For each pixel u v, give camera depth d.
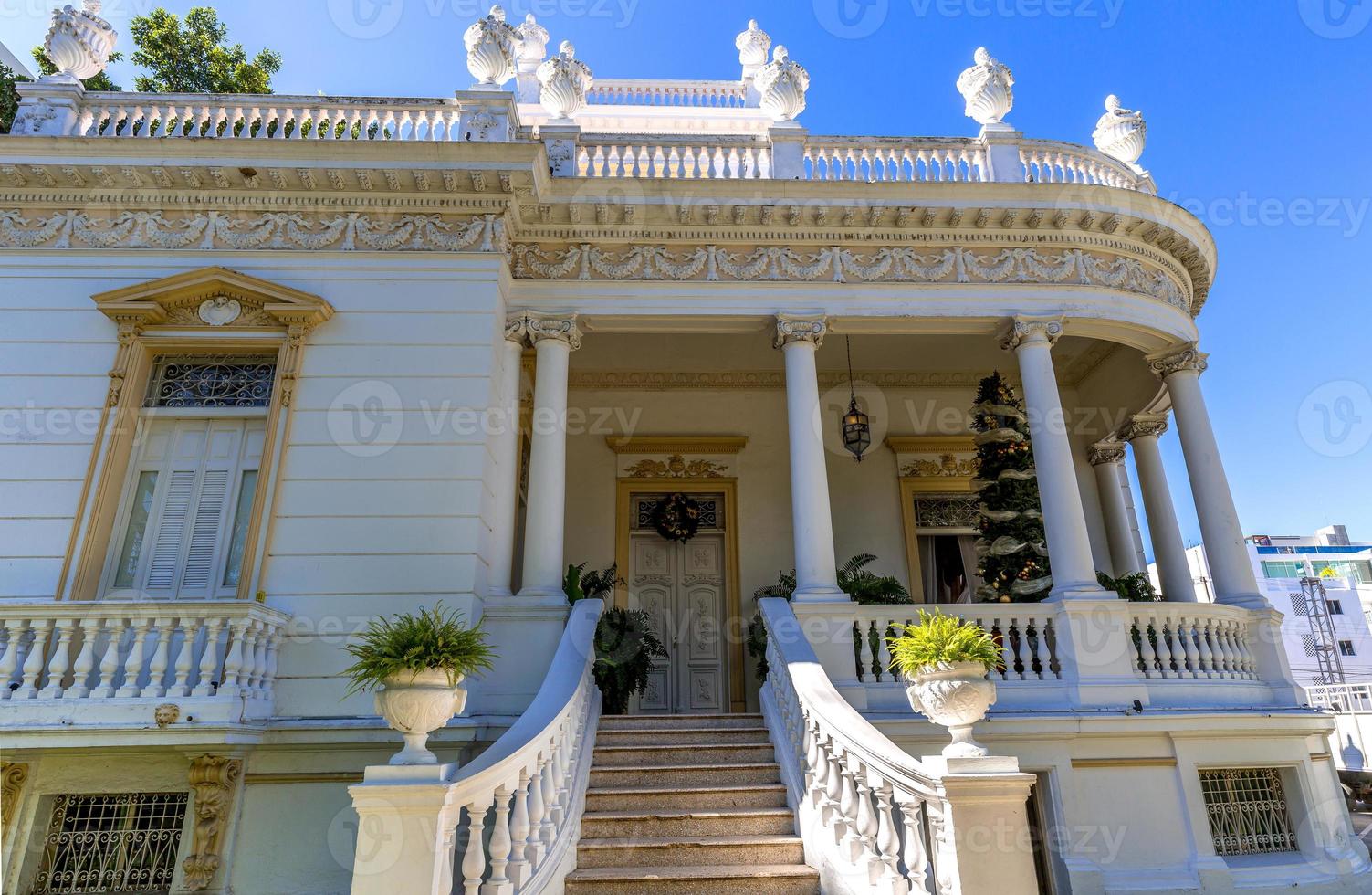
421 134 8.71
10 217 8.09
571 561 11.38
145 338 7.76
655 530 11.70
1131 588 9.98
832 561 8.16
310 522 7.24
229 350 7.94
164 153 7.98
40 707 5.92
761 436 12.05
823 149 9.35
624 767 6.46
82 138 7.84
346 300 7.98
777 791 6.25
